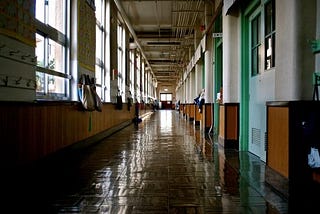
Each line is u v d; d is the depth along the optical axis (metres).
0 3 2.73
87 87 5.36
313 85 2.57
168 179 3.27
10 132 2.81
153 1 9.74
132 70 14.54
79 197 2.63
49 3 4.42
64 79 5.02
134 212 2.28
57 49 4.84
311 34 2.58
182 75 22.48
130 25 11.80
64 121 4.45
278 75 2.94
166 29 13.77
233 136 5.60
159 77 37.16
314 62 2.58
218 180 3.21
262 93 4.38
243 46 5.23
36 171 3.43
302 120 2.42
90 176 3.42
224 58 5.74
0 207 2.38
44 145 3.68
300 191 2.43
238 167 3.88
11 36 2.91
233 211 2.29
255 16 4.78
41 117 3.58
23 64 3.15
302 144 2.43
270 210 2.31
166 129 10.05
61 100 4.49
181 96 23.86
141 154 4.95
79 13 5.29
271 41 4.02
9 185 2.78
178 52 18.28
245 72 5.25
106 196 2.67
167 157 4.65
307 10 2.58
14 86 2.97
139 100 17.94
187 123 13.16
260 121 4.46
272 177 2.87
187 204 2.45
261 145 4.38
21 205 2.43
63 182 3.15
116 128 9.21
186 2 9.12
